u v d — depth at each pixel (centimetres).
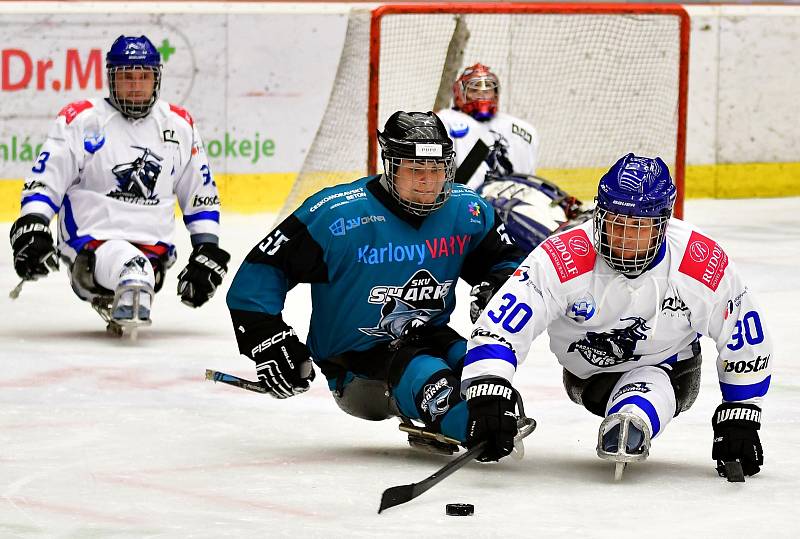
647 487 1027
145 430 1231
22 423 1253
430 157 1049
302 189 2938
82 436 1202
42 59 2902
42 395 1384
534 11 2689
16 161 2906
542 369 1555
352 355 1127
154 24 2978
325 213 1073
